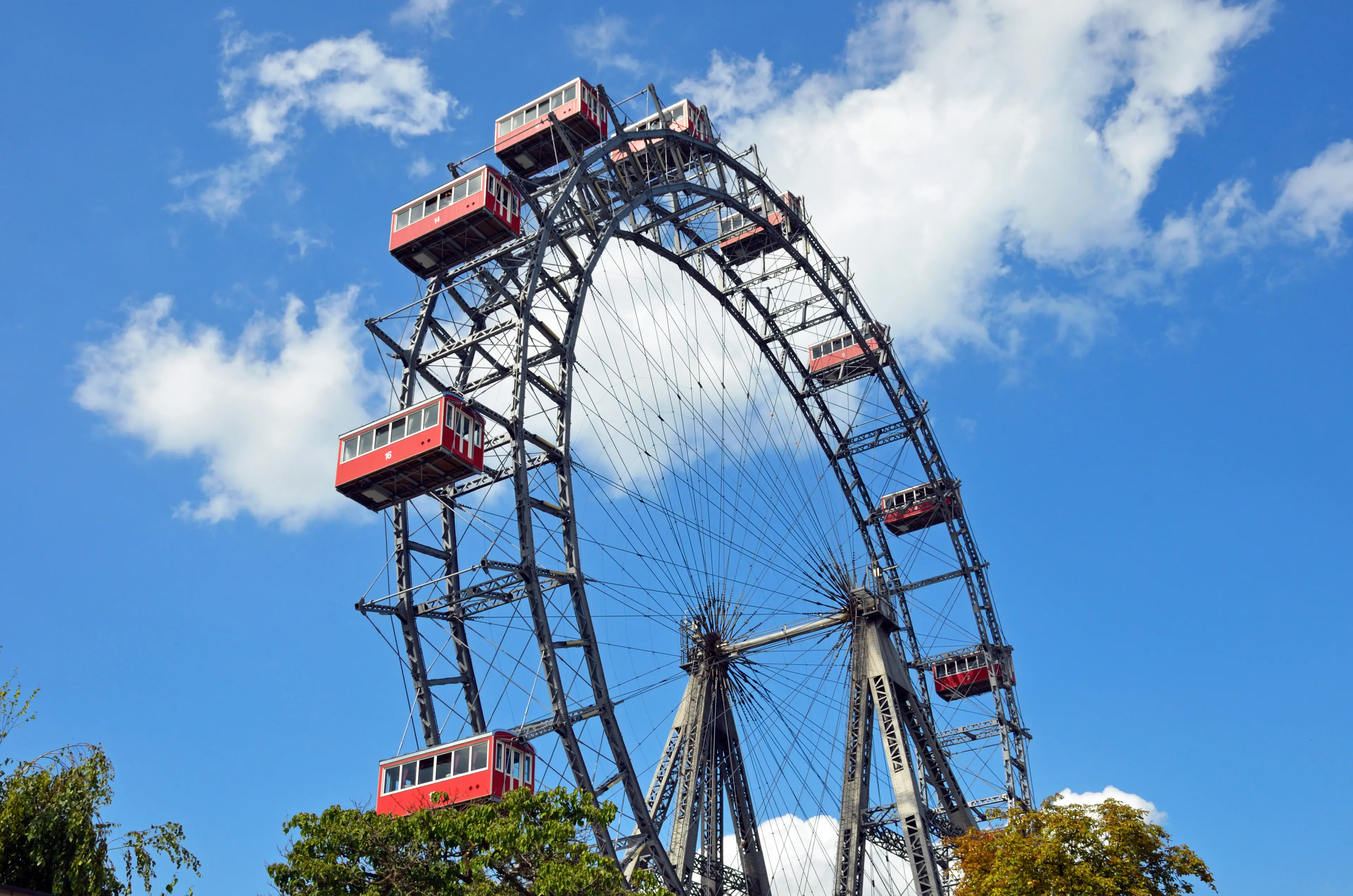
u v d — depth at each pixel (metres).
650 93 65.25
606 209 60.38
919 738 70.75
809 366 82.00
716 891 59.53
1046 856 44.09
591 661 49.84
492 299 58.22
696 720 63.53
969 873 48.72
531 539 49.47
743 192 73.06
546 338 55.78
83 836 31.94
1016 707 80.38
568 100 59.81
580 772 46.38
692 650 66.12
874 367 79.31
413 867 35.75
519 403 52.31
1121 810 45.72
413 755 47.38
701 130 70.00
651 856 47.69
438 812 37.81
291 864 35.22
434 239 56.09
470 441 50.00
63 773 33.50
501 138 60.78
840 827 65.25
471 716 52.62
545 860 35.81
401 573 53.25
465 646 53.75
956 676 80.69
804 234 74.50
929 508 82.25
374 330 56.19
